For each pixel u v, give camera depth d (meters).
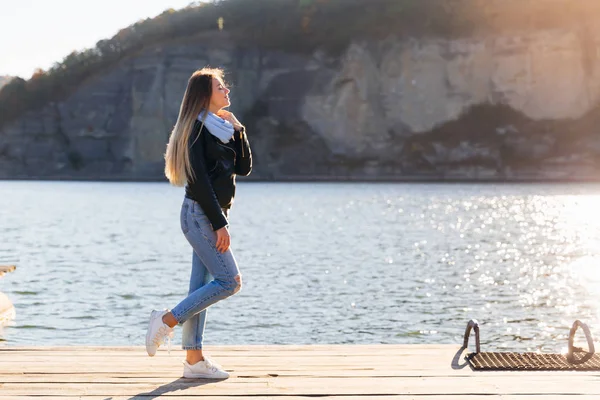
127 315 16.27
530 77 114.56
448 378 5.86
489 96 116.12
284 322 15.55
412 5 124.25
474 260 26.70
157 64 127.38
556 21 116.00
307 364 6.34
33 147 133.25
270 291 19.66
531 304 17.81
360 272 23.52
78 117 132.25
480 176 114.56
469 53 116.12
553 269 24.16
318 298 18.58
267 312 16.64
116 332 14.47
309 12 133.00
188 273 23.53
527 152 114.25
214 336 14.20
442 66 116.88
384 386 5.64
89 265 25.61
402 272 23.52
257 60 128.88
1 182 122.44
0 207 63.75
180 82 126.50
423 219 47.22
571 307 17.39
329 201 68.25
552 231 38.62
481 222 44.69
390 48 119.12
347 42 124.94
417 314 16.55
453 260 26.70
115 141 130.25
